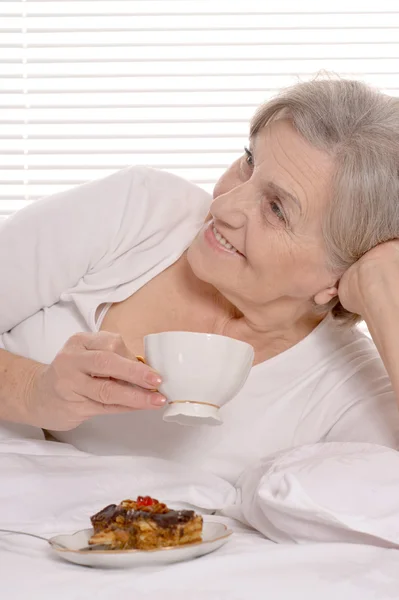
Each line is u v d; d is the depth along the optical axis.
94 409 1.31
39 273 1.61
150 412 1.63
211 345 1.16
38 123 3.43
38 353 1.62
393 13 3.45
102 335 1.27
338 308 1.70
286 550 1.12
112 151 3.43
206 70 3.45
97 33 3.41
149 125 3.46
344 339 1.76
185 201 1.76
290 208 1.47
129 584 1.00
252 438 1.69
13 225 1.63
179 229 1.72
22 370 1.45
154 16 3.42
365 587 1.01
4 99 3.45
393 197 1.51
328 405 1.71
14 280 1.60
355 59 3.46
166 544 1.10
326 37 3.45
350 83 1.57
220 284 1.55
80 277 1.66
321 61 3.47
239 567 1.07
